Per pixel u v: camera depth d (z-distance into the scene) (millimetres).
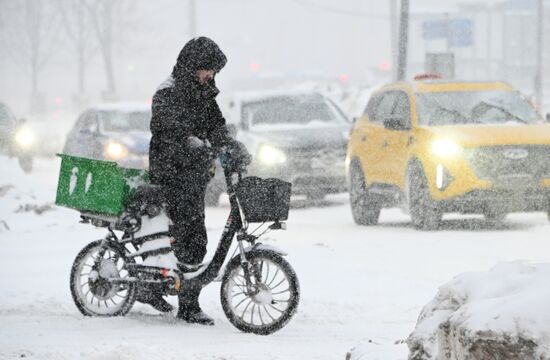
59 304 23062
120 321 21141
